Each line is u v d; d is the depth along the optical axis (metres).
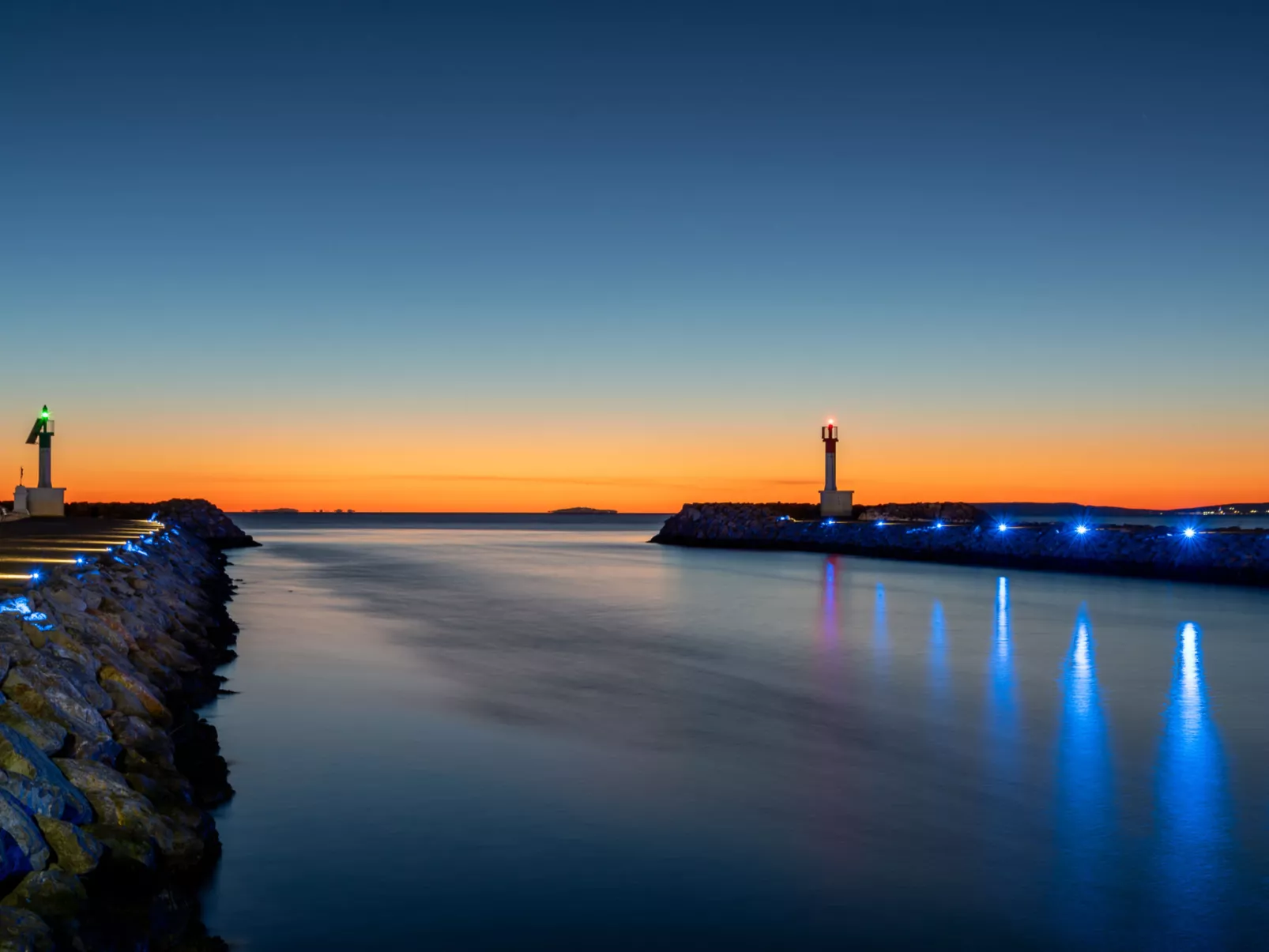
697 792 11.46
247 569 50.97
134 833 8.38
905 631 26.27
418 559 61.06
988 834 10.11
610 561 60.12
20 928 6.25
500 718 15.18
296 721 14.92
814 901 8.45
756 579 44.91
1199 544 45.75
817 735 14.30
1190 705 16.59
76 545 30.81
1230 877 9.03
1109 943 7.75
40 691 10.10
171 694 15.54
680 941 7.72
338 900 8.39
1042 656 21.95
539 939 7.72
